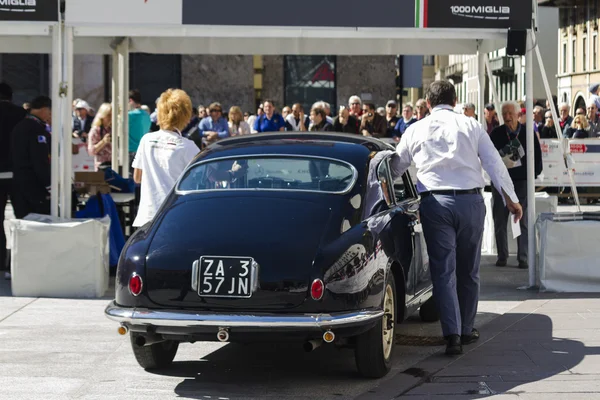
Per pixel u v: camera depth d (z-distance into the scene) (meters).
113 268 15.20
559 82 68.38
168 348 9.59
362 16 13.66
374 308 8.61
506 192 9.99
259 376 9.33
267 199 9.02
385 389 8.77
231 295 8.39
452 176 9.88
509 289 13.86
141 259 8.63
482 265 16.36
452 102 10.12
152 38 18.94
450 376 9.11
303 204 8.94
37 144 14.68
